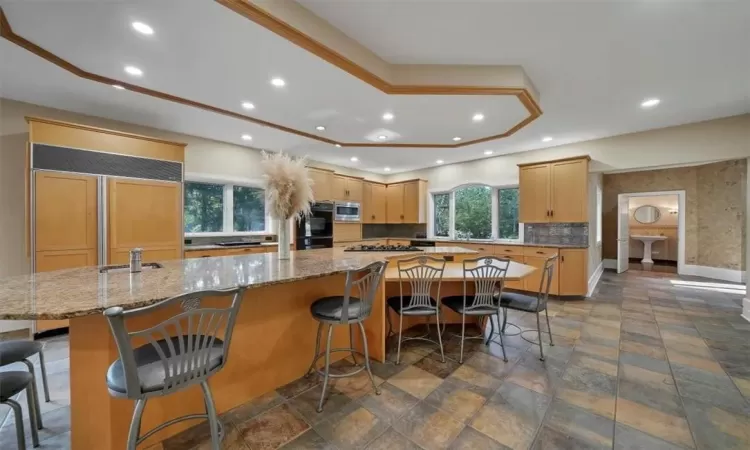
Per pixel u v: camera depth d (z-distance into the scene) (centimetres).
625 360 239
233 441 152
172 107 314
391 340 285
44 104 306
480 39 206
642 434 156
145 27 173
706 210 585
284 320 205
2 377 125
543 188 462
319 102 279
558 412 174
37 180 272
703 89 280
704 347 263
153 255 335
